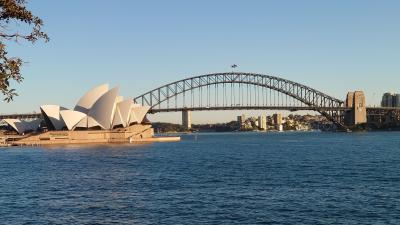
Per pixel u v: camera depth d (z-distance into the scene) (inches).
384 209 1309.1
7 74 582.9
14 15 592.7
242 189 1733.5
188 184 1902.1
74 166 2901.1
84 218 1282.0
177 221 1226.6
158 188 1800.0
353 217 1225.4
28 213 1358.3
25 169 2741.1
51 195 1670.8
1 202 1540.4
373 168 2433.6
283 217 1243.2
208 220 1229.7
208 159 3385.8
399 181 1871.3
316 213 1280.8
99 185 1924.2
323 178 2025.1
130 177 2202.3
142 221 1235.2
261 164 2822.3
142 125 7372.1
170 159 3449.8
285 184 1850.4
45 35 613.3
